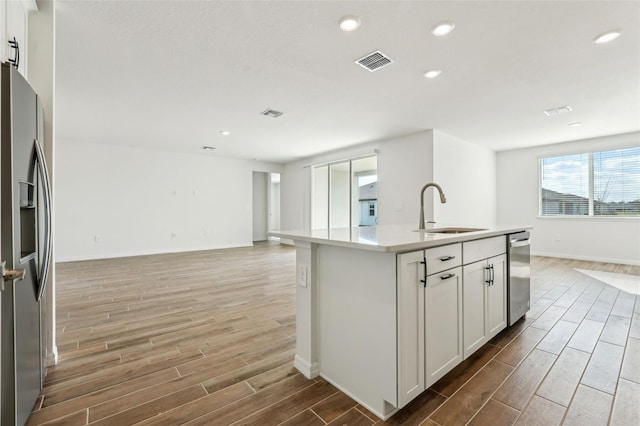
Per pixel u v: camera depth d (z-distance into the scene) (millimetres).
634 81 3086
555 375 1816
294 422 1441
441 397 1618
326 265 1794
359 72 2883
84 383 1751
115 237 6285
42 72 1864
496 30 2203
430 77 2984
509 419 1447
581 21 2094
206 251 7066
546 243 6086
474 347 1984
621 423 1413
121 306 3111
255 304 3180
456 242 1794
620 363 1945
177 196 7004
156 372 1873
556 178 6004
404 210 5391
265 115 4199
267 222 9594
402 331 1431
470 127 4812
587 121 4469
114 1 1890
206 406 1554
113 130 5047
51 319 1952
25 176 1312
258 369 1913
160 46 2414
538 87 3238
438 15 2035
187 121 4500
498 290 2273
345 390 1677
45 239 1500
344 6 1947
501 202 6668
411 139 5281
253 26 2156
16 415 1229
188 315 2855
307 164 7590
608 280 4098
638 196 5125
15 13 1579
